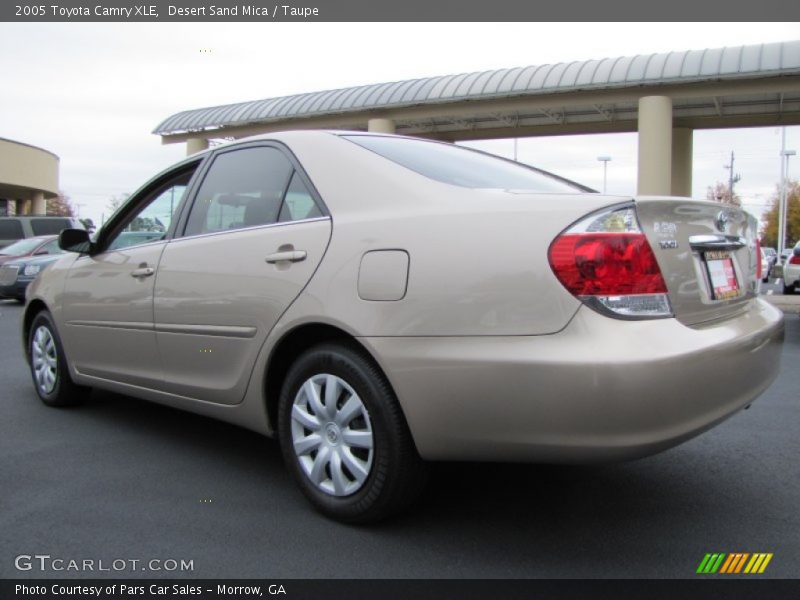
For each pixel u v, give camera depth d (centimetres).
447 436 248
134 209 412
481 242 245
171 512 299
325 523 288
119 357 398
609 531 282
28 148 3488
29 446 392
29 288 493
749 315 290
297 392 295
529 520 292
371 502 270
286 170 323
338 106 2270
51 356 477
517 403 232
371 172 292
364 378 268
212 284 327
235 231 331
